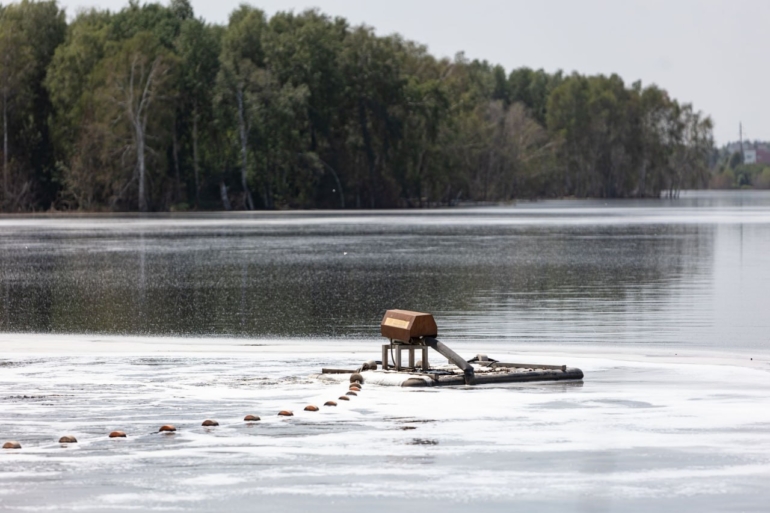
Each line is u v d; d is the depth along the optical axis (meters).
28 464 23.69
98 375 37.16
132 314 60.19
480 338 49.22
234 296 69.94
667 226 181.25
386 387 34.62
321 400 31.84
